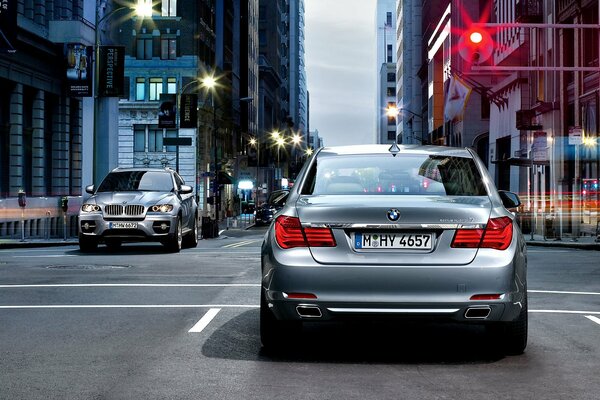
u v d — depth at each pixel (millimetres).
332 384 6258
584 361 7160
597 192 35844
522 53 50250
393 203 6820
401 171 7586
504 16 56406
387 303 6641
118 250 22938
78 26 44656
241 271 15547
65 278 14062
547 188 45094
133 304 10695
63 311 10039
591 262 19312
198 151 70062
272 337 7316
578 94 38719
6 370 6730
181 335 8359
